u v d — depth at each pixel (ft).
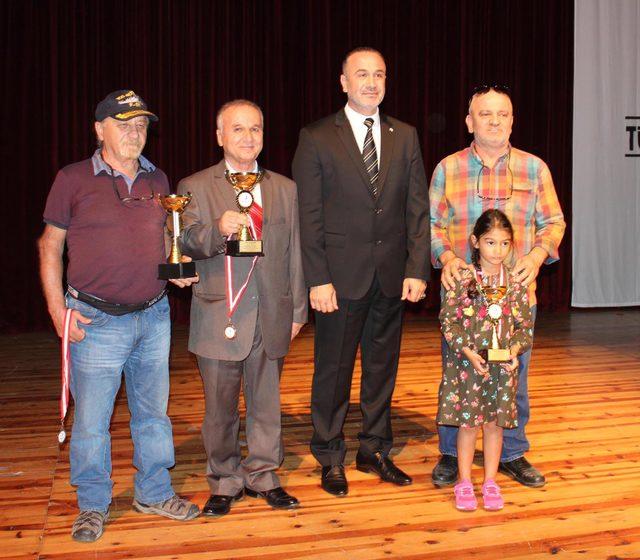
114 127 8.09
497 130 9.77
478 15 23.95
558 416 13.07
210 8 22.20
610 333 21.03
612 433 12.17
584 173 24.93
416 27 23.52
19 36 21.07
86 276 8.23
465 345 9.21
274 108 22.71
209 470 9.46
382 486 10.15
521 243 10.11
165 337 8.95
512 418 9.21
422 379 15.85
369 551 8.32
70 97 21.56
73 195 8.14
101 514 8.81
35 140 21.40
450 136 24.08
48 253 8.22
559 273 24.94
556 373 16.20
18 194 21.40
